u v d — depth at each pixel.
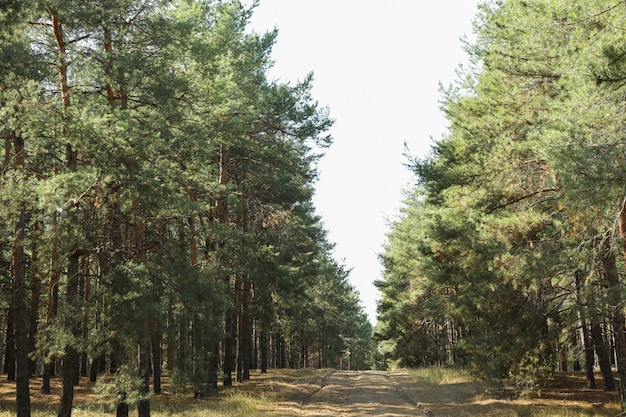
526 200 18.69
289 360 71.06
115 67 15.85
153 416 19.41
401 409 22.64
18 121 13.17
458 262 21.36
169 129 17.88
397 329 49.50
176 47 17.66
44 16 15.52
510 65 17.22
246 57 26.88
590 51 11.42
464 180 19.53
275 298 31.94
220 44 24.97
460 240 19.83
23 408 14.45
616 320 16.38
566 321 17.27
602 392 22.92
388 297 49.62
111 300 13.82
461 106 20.58
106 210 14.71
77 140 13.74
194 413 20.08
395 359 51.94
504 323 17.67
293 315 36.78
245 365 33.28
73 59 15.38
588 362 24.56
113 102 16.88
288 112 25.81
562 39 14.05
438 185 20.62
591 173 10.89
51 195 12.91
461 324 35.91
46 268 14.89
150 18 16.86
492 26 18.95
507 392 21.39
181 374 18.78
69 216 14.09
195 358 19.05
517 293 17.89
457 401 23.31
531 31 15.14
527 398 21.80
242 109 24.02
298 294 33.94
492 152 17.55
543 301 17.81
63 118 13.82
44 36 16.33
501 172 17.83
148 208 15.76
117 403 14.56
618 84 10.29
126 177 15.39
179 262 17.47
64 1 14.85
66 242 13.79
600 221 12.85
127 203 15.55
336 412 21.70
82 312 13.76
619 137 11.16
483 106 19.36
